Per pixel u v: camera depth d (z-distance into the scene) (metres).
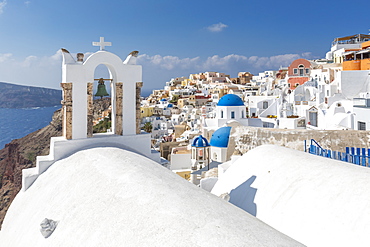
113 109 11.36
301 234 7.54
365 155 11.40
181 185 6.83
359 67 43.75
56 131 43.62
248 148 25.62
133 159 8.34
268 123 42.69
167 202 5.66
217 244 4.29
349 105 29.70
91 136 10.46
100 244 5.09
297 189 8.98
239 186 11.43
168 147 46.94
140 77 11.11
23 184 9.48
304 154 11.65
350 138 19.62
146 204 5.67
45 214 7.21
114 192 6.46
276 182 9.99
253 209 9.70
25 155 36.91
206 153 31.73
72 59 10.26
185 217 5.09
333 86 39.16
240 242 4.39
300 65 65.94
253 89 97.56
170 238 4.55
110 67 10.98
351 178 8.26
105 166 7.93
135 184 6.53
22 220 8.00
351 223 6.79
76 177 7.98
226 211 5.71
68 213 6.58
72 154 9.74
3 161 37.94
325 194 8.09
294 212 8.24
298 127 38.09
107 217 5.71
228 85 112.88
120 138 10.66
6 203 23.28
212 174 22.48
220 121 38.50
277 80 81.81
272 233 5.08
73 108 10.05
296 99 51.12
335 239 6.75
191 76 161.00
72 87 9.99
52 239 6.09
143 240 4.69
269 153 12.41
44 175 9.29
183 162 35.97
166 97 124.00
